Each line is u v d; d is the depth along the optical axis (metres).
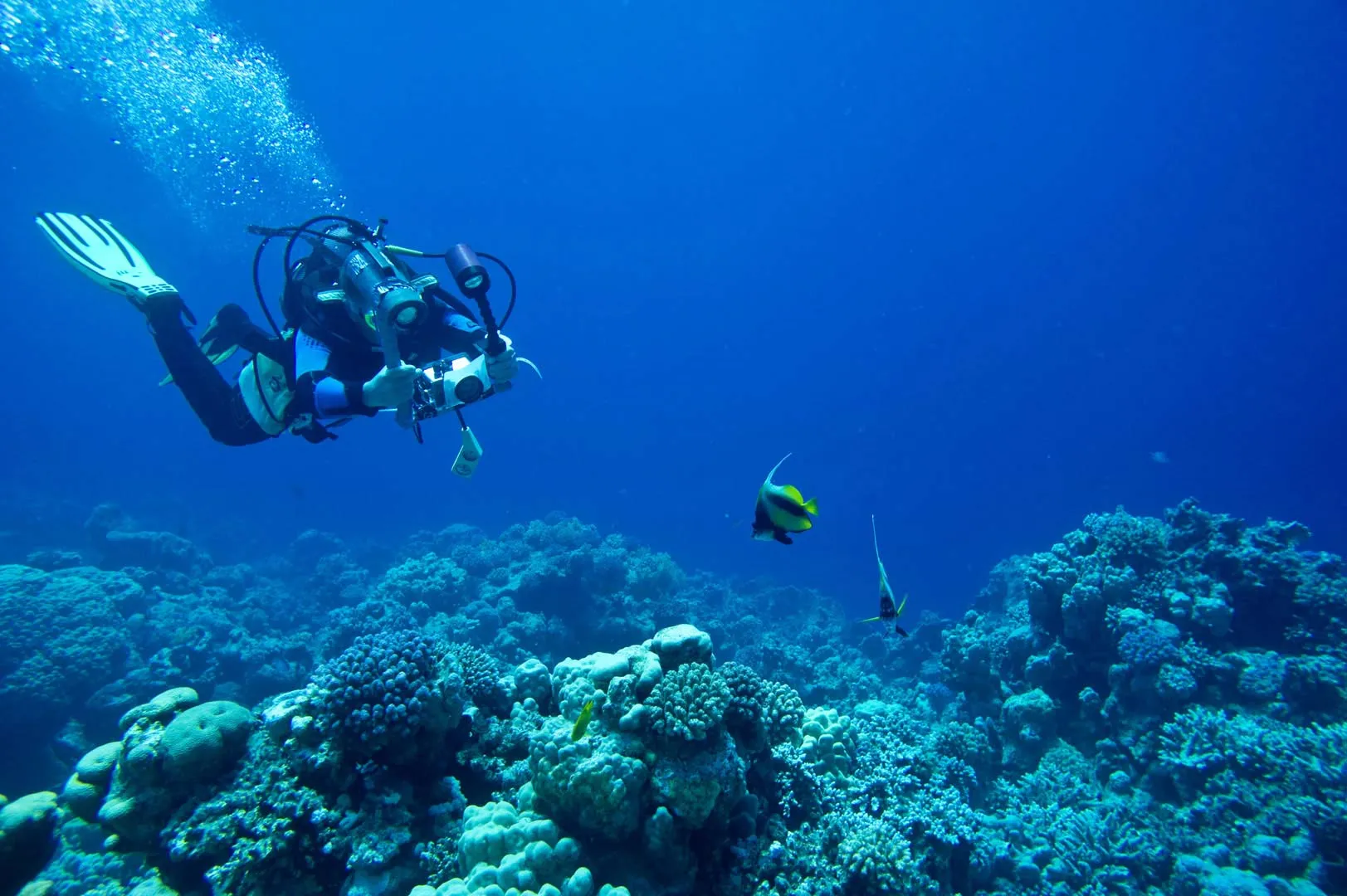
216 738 4.05
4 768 10.02
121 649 11.83
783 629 21.45
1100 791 8.34
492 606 14.02
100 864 4.15
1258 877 6.54
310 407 4.14
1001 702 10.02
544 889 3.42
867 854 4.28
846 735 5.83
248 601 17.33
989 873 6.58
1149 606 9.26
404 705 4.02
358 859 3.75
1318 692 7.96
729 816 4.23
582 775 3.77
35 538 26.08
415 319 3.64
